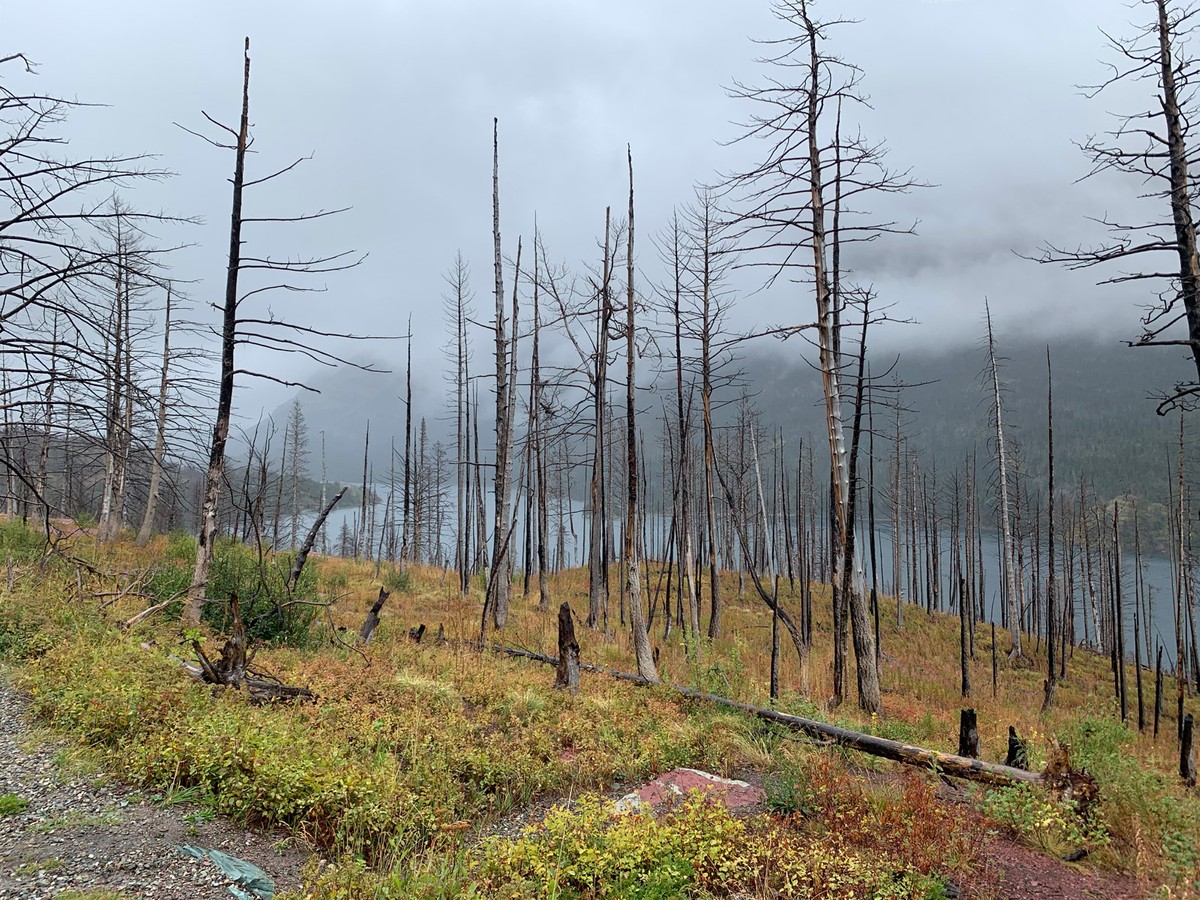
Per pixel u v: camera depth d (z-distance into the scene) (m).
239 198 11.30
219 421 11.38
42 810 4.88
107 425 6.62
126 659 8.05
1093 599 45.16
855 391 15.24
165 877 4.16
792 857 4.90
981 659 32.12
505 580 18.38
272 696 7.93
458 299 31.05
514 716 8.55
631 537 12.39
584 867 4.61
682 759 7.70
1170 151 8.68
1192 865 5.07
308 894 3.93
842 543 13.12
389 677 9.61
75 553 16.38
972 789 6.88
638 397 18.92
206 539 11.20
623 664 14.76
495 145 20.64
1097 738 7.80
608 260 16.50
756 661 16.97
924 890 4.62
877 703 12.49
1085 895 4.96
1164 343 8.76
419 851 4.99
